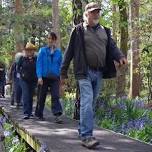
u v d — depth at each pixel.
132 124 11.19
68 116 13.84
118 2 21.98
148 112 13.85
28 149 9.50
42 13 36.78
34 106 17.31
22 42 30.53
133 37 22.42
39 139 8.34
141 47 22.03
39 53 11.15
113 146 7.86
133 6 23.20
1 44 33.84
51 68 11.19
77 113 12.91
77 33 7.29
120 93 21.86
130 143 8.23
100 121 11.98
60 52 11.27
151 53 21.95
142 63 22.39
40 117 12.38
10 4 37.69
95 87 7.43
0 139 10.23
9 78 18.47
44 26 36.91
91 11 7.21
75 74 7.29
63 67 7.46
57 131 9.81
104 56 7.31
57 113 11.43
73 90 20.19
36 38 36.91
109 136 9.09
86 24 7.31
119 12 23.44
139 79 24.75
